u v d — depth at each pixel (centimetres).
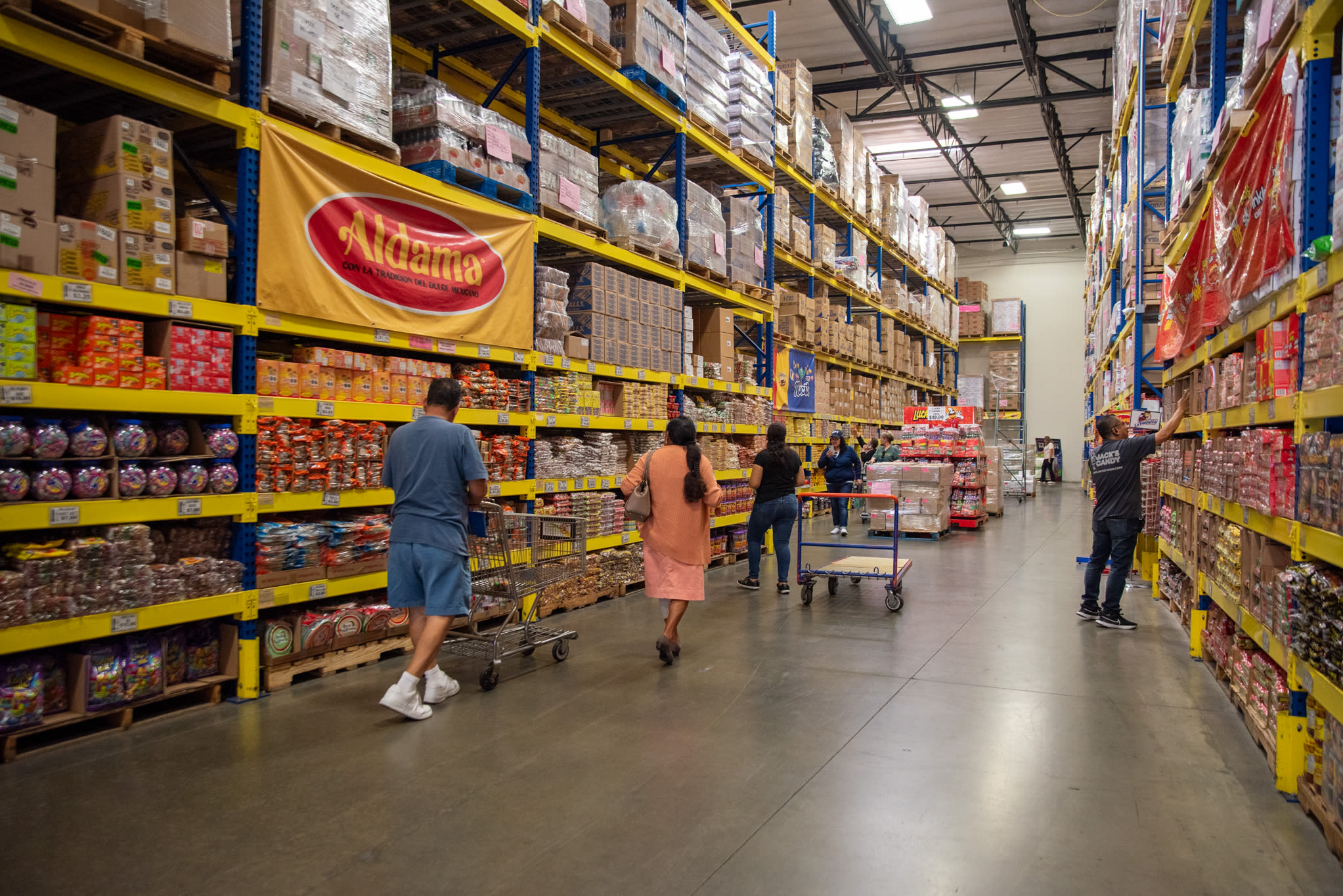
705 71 925
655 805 322
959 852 287
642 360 822
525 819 310
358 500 509
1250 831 304
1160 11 807
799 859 281
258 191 443
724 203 1019
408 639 545
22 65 408
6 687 354
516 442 641
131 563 388
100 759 365
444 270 566
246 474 443
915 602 757
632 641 598
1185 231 630
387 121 525
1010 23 1517
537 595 546
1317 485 300
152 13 389
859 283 1617
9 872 269
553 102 856
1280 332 348
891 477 1280
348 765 361
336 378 501
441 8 636
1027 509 1828
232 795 329
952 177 2339
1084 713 441
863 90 1783
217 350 432
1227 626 507
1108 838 298
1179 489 641
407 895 257
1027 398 2986
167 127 469
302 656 484
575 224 727
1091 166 2283
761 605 744
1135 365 882
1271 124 357
